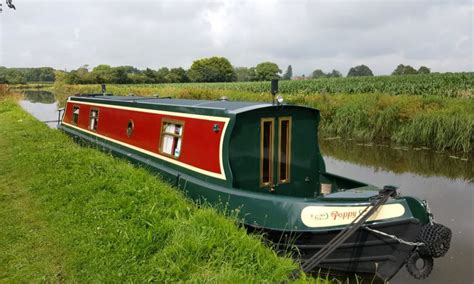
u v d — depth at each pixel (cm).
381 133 1708
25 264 486
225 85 4528
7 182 803
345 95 2178
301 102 2097
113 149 1012
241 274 421
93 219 584
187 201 656
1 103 2695
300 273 439
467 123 1412
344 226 520
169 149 789
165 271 438
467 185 1065
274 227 548
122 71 8069
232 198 595
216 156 636
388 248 519
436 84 2708
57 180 762
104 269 459
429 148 1516
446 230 510
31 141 1189
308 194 719
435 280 582
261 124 644
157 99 1066
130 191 665
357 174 1207
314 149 718
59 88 7700
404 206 524
